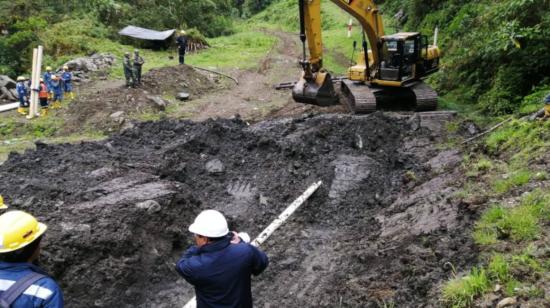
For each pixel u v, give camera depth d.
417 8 24.77
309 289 6.17
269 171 9.17
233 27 38.34
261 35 32.88
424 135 10.67
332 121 10.89
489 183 6.83
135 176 8.02
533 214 5.34
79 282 5.72
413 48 13.13
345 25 34.16
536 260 4.52
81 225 6.14
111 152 9.41
